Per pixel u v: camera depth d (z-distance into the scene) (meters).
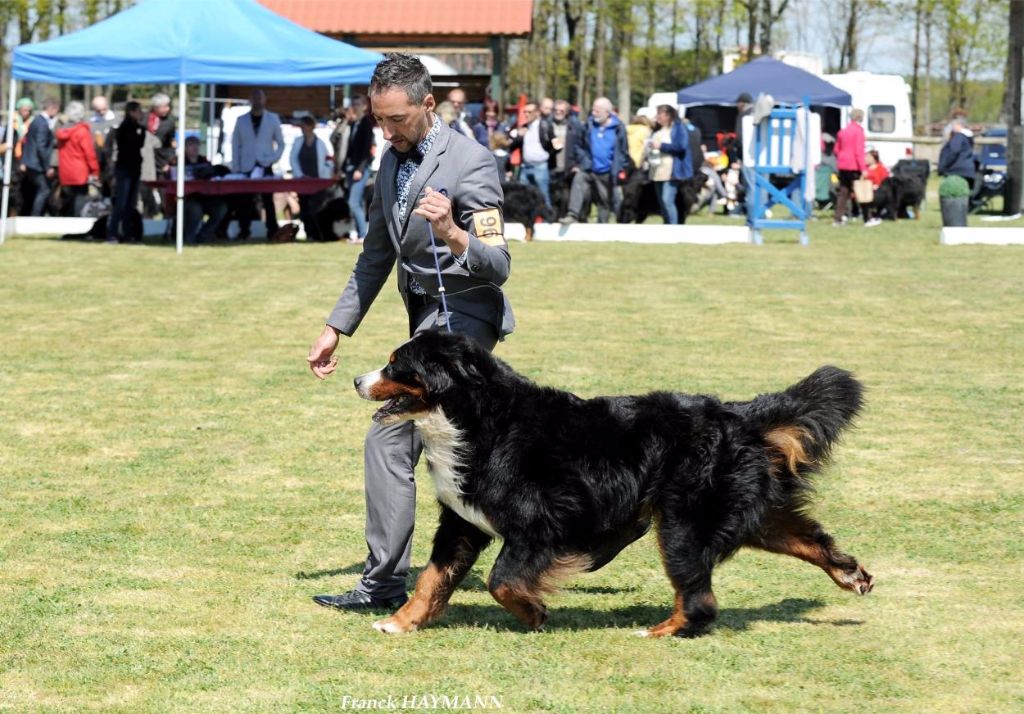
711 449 5.65
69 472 8.70
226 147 30.03
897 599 6.34
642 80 69.25
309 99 34.34
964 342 13.73
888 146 39.41
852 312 15.77
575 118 25.97
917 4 59.28
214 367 12.31
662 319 15.18
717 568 6.85
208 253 22.22
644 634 5.80
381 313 15.95
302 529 7.55
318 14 35.81
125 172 23.81
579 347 13.26
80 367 12.27
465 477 5.65
